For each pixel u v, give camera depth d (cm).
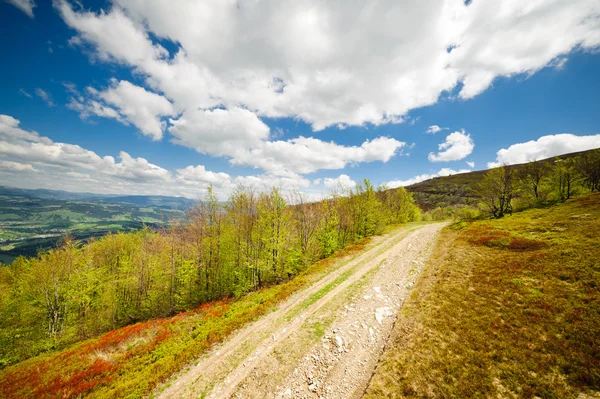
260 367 1379
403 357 1207
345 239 4744
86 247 4550
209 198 3400
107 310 3656
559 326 1177
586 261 1731
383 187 6831
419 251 3164
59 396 1433
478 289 1700
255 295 2666
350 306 1883
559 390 878
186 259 3644
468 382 986
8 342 2998
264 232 3259
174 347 1745
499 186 5091
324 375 1244
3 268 5538
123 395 1320
